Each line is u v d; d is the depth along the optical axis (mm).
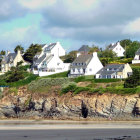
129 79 148250
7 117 169750
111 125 124312
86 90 151625
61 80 172000
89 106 146250
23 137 102188
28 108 167875
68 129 116438
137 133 108062
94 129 115688
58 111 155250
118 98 140250
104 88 148000
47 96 162250
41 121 142875
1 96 178375
